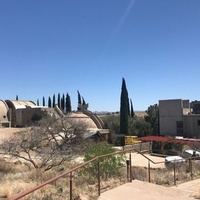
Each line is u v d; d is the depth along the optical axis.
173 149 49.81
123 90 72.25
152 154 48.78
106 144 16.89
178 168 22.48
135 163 38.03
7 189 12.20
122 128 71.31
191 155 36.78
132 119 77.19
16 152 27.75
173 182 15.91
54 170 22.50
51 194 10.55
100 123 75.88
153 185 10.91
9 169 25.75
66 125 33.28
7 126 90.88
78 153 29.66
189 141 48.62
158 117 71.38
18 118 92.88
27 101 111.25
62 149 29.80
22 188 12.80
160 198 9.33
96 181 13.12
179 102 65.25
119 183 12.25
